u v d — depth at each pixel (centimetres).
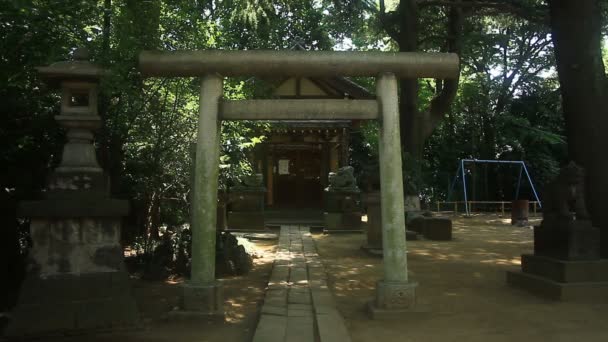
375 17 2108
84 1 639
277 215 2058
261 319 571
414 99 1950
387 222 606
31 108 690
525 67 3047
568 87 862
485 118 3108
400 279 604
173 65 588
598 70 849
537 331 543
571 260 705
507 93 3122
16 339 491
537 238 784
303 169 2288
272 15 1366
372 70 610
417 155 1966
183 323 566
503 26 2284
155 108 845
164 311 623
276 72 603
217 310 580
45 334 500
